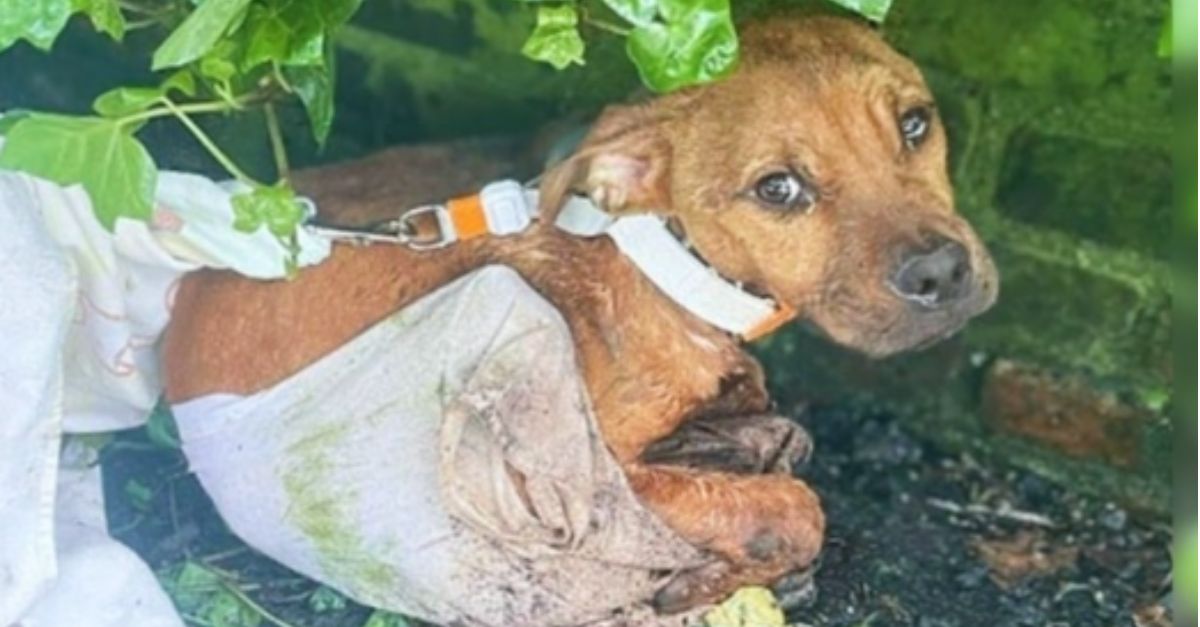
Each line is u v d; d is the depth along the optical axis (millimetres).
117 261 1428
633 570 1436
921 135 1350
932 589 1642
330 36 1340
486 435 1387
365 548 1428
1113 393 1743
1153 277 1708
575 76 1778
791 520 1457
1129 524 1735
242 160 1688
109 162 1280
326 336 1431
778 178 1317
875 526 1718
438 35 1827
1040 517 1742
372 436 1409
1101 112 1689
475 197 1419
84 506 1498
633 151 1342
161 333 1488
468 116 1841
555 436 1388
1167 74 1651
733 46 1197
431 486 1400
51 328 1362
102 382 1480
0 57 1913
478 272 1397
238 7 1209
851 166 1317
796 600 1600
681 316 1398
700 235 1354
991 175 1750
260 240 1412
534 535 1400
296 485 1431
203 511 1643
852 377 1856
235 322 1449
